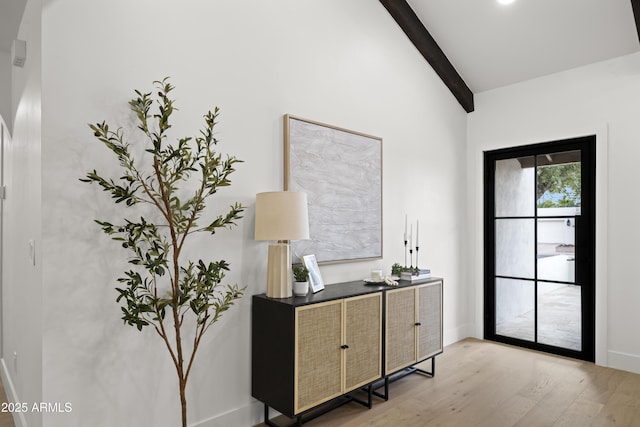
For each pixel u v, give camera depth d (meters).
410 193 3.61
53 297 1.74
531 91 3.88
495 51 3.73
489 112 4.18
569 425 2.38
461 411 2.56
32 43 1.94
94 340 1.84
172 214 1.91
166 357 2.06
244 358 2.37
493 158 4.22
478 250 4.21
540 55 3.62
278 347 2.21
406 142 3.58
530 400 2.71
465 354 3.69
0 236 3.24
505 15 3.37
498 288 4.13
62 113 1.77
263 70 2.52
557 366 3.37
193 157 2.18
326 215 2.84
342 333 2.39
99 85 1.87
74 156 1.79
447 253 4.02
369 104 3.24
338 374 2.37
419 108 3.73
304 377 2.18
